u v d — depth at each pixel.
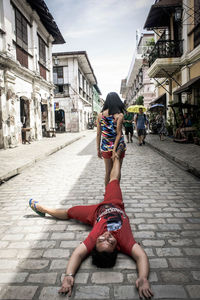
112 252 2.11
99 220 2.45
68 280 1.90
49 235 2.80
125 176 5.59
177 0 12.60
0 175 5.45
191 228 2.89
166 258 2.28
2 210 3.67
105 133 3.75
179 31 13.53
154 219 3.17
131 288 1.90
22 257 2.36
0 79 10.10
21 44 12.55
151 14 13.65
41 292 1.88
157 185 4.77
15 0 11.62
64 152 10.30
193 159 6.73
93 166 6.94
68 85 25.25
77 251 2.14
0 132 10.26
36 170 6.62
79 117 26.67
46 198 4.18
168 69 13.64
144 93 25.52
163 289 1.87
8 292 1.88
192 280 1.96
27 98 13.48
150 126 17.83
